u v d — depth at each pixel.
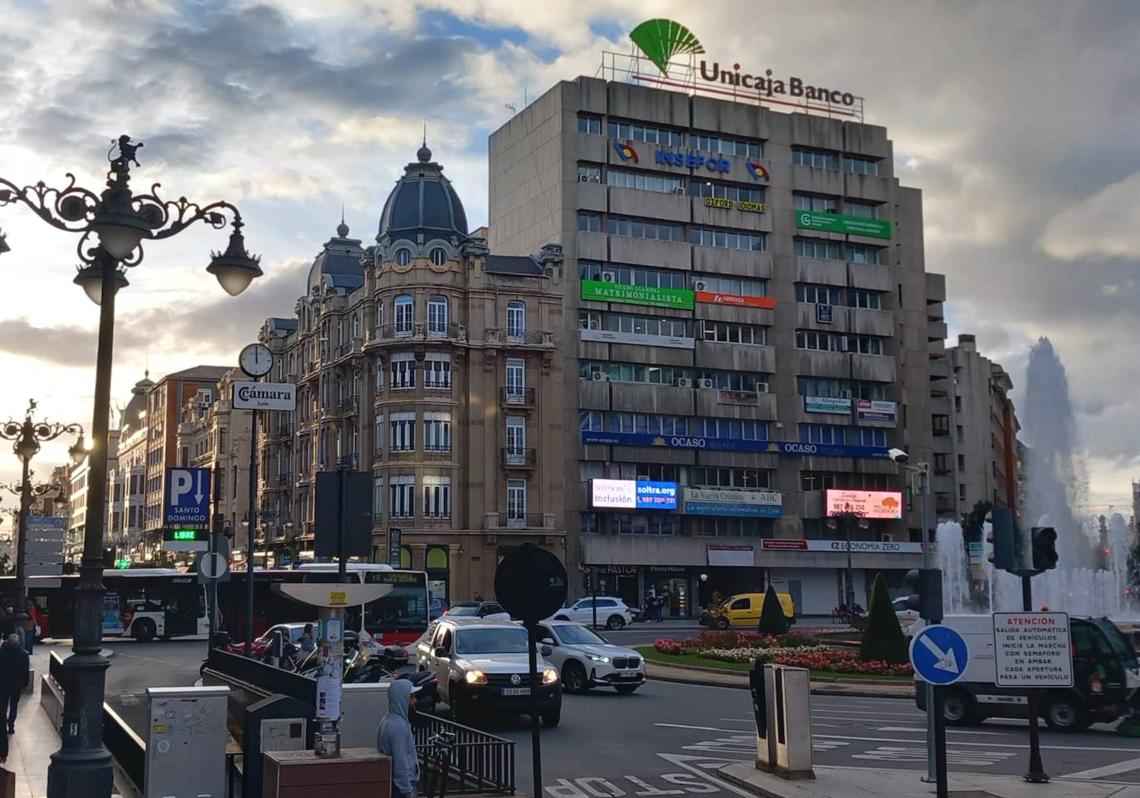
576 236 71.81
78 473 162.88
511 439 66.25
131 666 35.28
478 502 64.56
